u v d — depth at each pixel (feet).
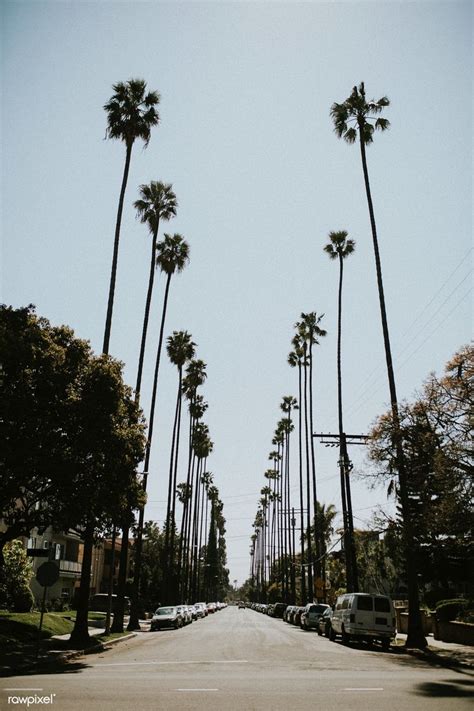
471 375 72.59
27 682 43.11
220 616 276.00
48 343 67.67
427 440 76.38
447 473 71.05
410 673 52.60
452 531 73.56
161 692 38.81
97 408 65.92
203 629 142.92
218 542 582.35
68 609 154.61
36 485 68.18
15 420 62.80
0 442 60.70
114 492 68.85
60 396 66.03
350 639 92.32
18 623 83.41
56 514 67.26
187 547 283.59
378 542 131.64
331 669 55.21
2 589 107.55
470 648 79.30
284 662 62.13
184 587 278.26
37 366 65.31
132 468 72.28
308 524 195.72
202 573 505.66
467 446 71.26
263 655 70.95
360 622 85.10
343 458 126.82
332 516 255.50
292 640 100.73
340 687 42.11
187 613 172.04
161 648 82.48
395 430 79.46
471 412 71.92
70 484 64.23
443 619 100.73
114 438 66.95
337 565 265.13
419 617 83.20
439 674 52.11
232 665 58.75
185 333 183.83
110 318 90.17
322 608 138.41
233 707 33.17
